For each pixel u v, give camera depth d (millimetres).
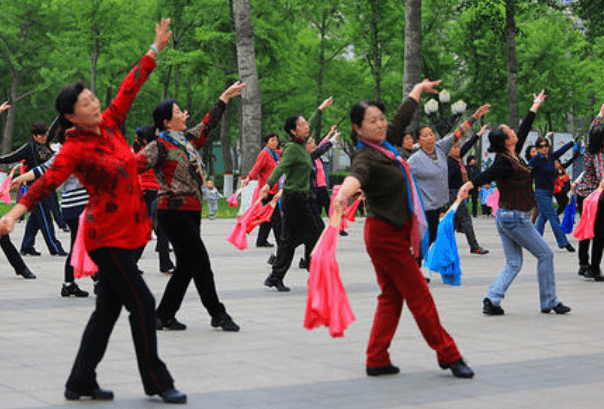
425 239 6078
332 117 46250
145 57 5641
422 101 43125
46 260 14547
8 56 48875
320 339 7504
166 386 5336
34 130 11898
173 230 7730
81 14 42625
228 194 43500
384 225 5992
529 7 35938
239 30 26562
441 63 44312
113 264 5305
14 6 47906
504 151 8852
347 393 5586
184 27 41812
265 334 7750
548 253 8945
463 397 5473
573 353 6914
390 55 43375
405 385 5809
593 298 10117
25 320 8422
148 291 5359
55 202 15375
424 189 10922
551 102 46656
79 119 5215
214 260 14633
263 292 10641
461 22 43500
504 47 43875
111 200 5309
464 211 16000
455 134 10961
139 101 49625
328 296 5520
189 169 7730
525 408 5195
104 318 5441
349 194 5723
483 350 7031
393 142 6363
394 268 5992
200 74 41875
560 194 21969
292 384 5832
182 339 7496
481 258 15227
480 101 44594
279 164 10242
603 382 5895
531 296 10211
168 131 7746
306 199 10531
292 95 44969
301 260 13422
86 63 47344
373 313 8906
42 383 5832
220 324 7930
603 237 11734
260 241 17250
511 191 8836
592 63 49344
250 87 26531
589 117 52094
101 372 6145
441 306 9477
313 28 45500
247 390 5664
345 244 18000
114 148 5367
